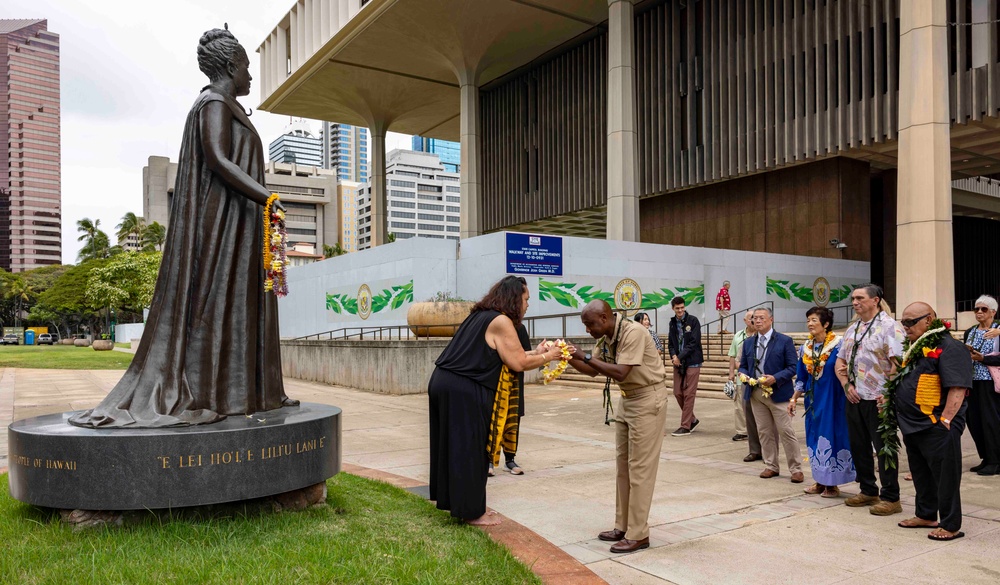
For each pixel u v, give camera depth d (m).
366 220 145.00
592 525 5.16
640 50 33.03
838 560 4.30
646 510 4.54
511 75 40.00
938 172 19.16
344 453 8.29
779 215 30.69
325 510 4.85
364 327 23.22
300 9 39.66
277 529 4.32
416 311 18.16
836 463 5.87
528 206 38.84
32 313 95.88
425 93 41.72
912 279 19.38
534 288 21.00
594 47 34.41
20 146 189.38
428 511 5.10
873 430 5.50
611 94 26.59
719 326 24.95
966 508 5.57
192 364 4.79
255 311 5.18
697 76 30.20
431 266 21.94
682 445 8.80
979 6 22.17
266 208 5.02
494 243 20.91
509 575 3.68
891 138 23.95
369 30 32.56
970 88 22.33
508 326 4.64
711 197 33.41
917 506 5.04
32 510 4.73
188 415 4.58
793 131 26.75
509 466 7.05
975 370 6.92
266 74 44.12
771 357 6.87
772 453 6.92
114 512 4.32
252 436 4.40
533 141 38.56
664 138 31.81
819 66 26.00
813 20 26.28
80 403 13.90
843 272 28.41
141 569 3.52
